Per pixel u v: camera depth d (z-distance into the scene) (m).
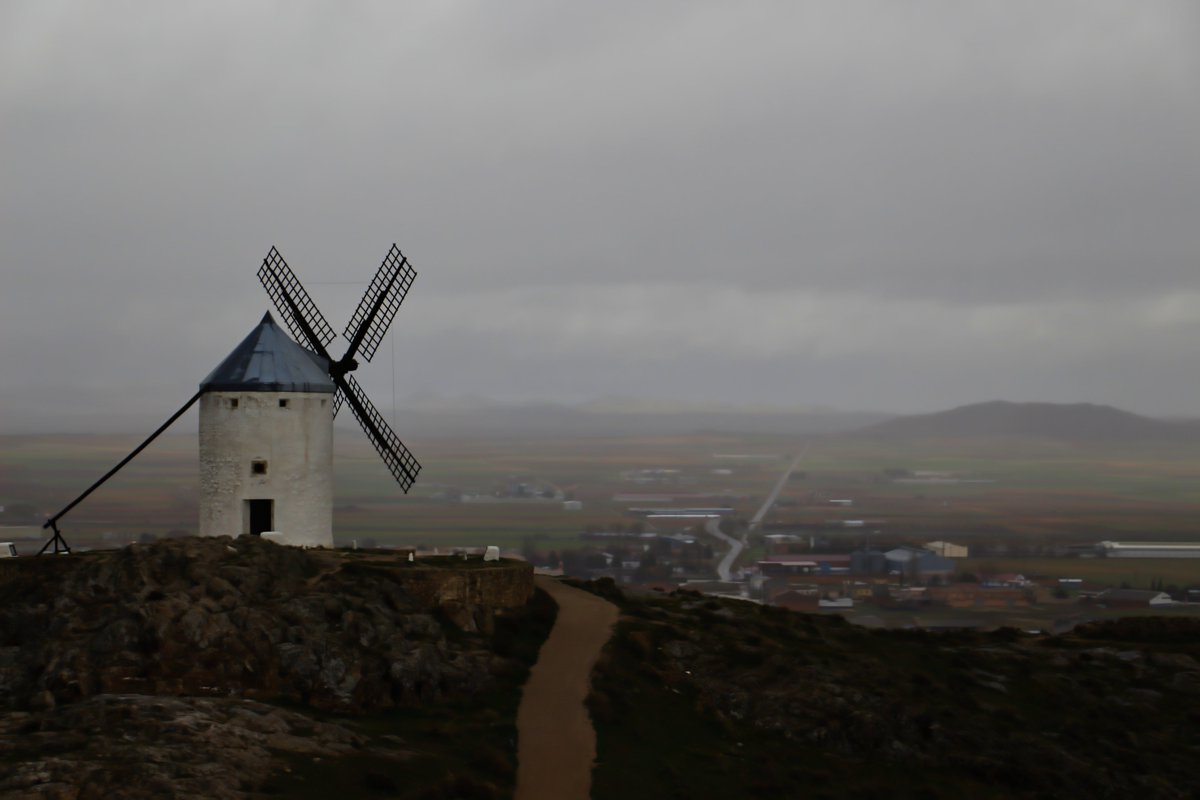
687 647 61.22
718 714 56.25
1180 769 57.31
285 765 42.97
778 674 59.12
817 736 55.44
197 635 51.25
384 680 52.53
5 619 53.88
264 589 55.38
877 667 61.53
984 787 53.88
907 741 55.78
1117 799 54.41
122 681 49.75
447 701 53.50
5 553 63.41
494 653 57.50
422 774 45.12
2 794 38.00
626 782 48.41
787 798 50.03
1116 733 59.84
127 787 39.12
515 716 53.00
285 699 50.62
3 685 50.00
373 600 56.94
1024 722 59.44
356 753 45.50
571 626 62.41
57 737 42.56
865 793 51.56
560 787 47.38
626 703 55.06
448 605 59.47
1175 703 64.25
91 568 55.75
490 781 46.41
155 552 55.81
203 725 44.38
